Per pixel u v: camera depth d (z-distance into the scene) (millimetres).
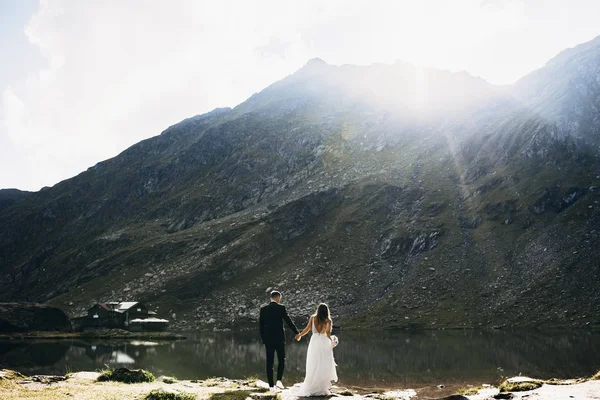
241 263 167500
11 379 22672
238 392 18156
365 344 81562
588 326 96250
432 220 165375
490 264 134250
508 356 58406
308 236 182000
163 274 172000
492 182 173000
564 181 153375
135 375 23750
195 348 83250
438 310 121750
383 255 157375
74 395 17609
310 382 18359
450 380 42906
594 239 124812
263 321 20359
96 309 138875
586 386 16438
